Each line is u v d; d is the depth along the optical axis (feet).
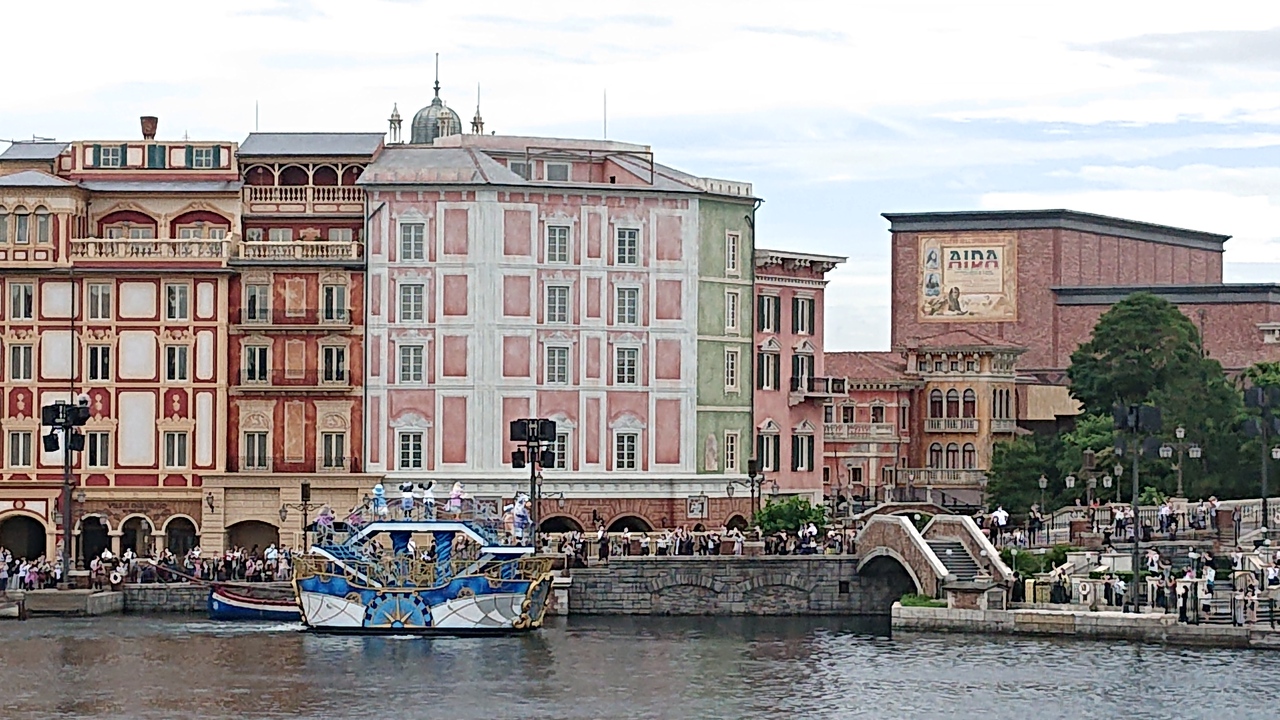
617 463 532.32
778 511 516.73
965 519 456.45
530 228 526.57
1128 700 358.43
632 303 534.37
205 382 524.93
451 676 381.81
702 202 541.75
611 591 471.21
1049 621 427.74
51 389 525.75
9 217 527.40
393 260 524.52
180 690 367.86
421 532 433.48
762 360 565.53
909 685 373.20
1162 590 426.92
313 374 525.34
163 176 544.21
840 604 476.13
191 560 481.05
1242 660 393.70
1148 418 426.10
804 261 578.25
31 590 459.32
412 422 523.29
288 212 538.47
